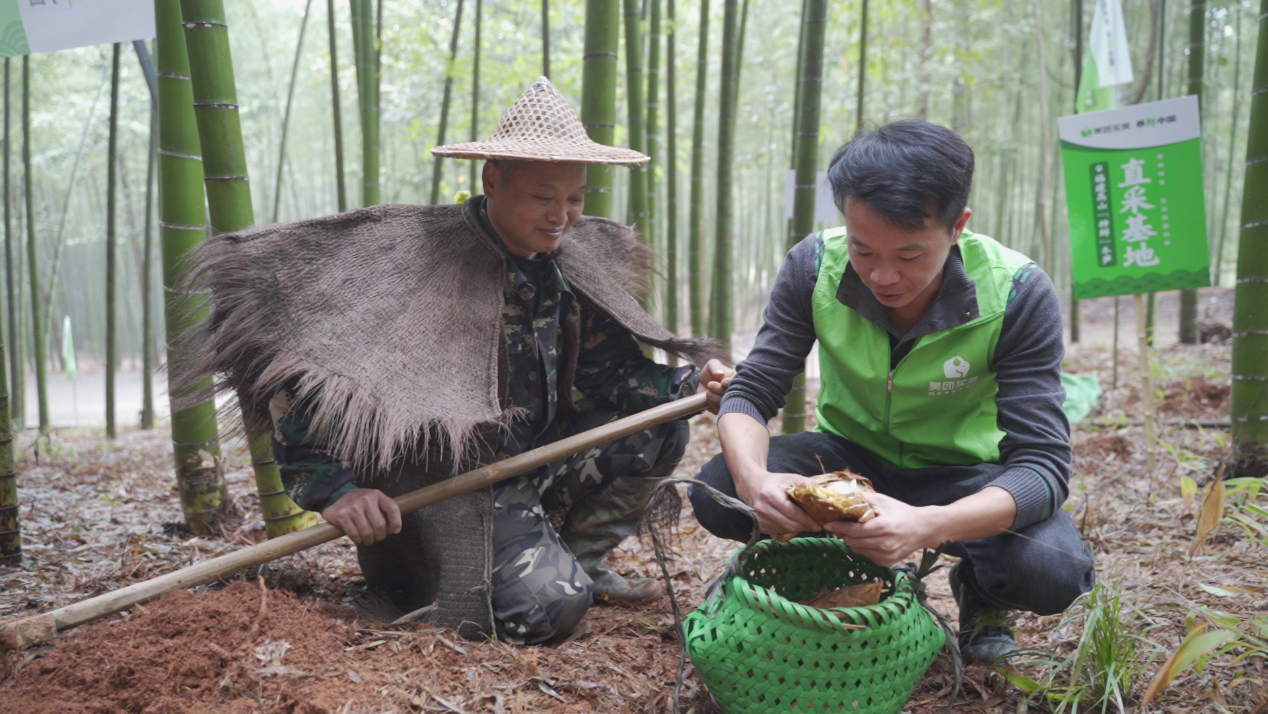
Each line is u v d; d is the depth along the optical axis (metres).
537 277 2.70
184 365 2.46
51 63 10.15
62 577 3.06
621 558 3.46
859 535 1.80
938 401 2.32
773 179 19.17
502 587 2.46
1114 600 2.23
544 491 2.86
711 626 1.88
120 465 5.79
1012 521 2.00
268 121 15.38
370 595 2.77
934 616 1.99
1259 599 2.68
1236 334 3.98
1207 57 11.70
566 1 9.23
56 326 18.00
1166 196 4.29
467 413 2.30
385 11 10.04
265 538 3.56
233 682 2.00
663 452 2.82
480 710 2.03
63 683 2.03
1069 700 2.10
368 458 2.45
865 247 1.93
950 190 1.84
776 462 2.49
